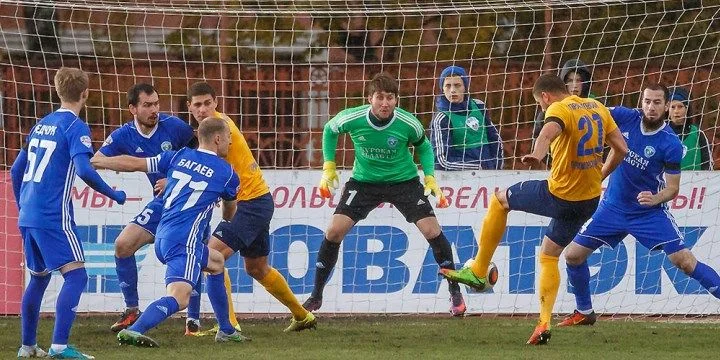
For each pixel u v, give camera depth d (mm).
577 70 34562
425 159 32875
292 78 38500
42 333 30281
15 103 37469
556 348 27438
